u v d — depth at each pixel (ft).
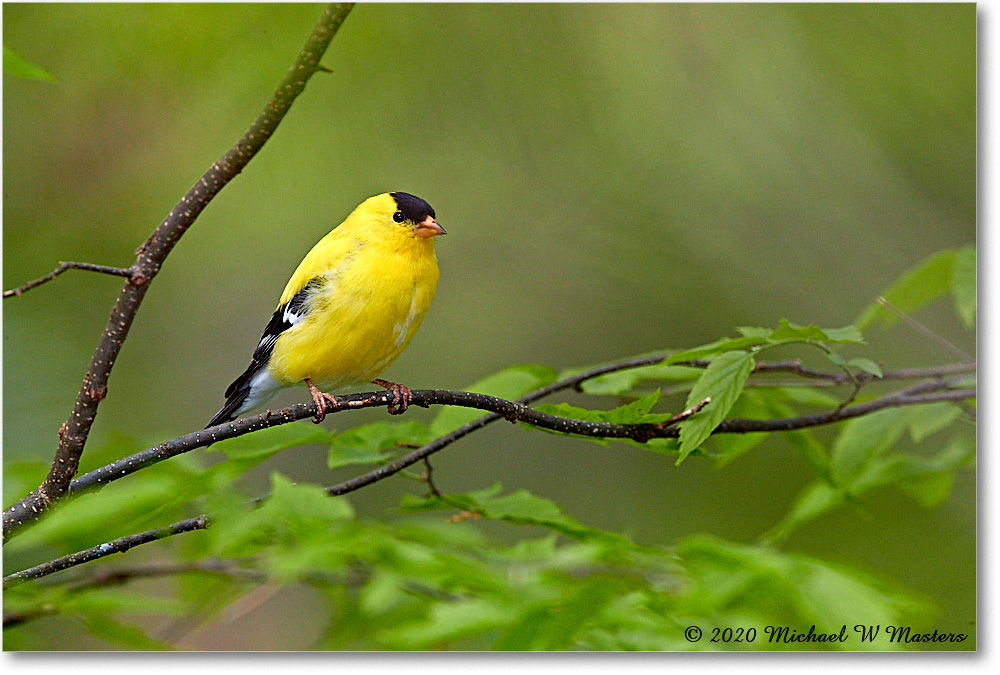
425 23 34.37
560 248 37.40
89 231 36.17
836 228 37.45
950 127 34.99
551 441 43.55
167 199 34.30
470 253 39.88
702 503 41.70
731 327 37.40
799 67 34.91
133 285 17.46
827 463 26.13
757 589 17.43
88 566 20.89
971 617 34.83
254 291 41.70
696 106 35.42
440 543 20.90
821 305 37.29
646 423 21.15
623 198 36.99
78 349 40.16
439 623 15.52
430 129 35.42
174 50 31.17
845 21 34.58
